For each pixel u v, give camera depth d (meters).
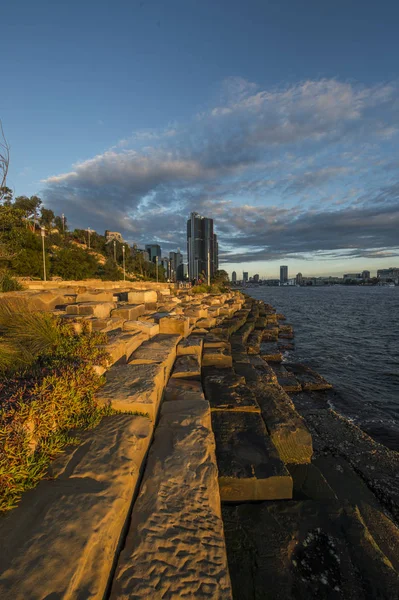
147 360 5.43
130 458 2.80
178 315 9.27
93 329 6.24
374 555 2.84
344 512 3.34
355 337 22.02
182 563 2.00
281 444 4.53
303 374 10.68
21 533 1.91
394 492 4.33
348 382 11.45
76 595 1.61
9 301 6.42
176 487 2.67
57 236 63.66
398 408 8.91
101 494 2.30
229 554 2.70
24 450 2.45
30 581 1.61
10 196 9.27
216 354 7.49
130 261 80.44
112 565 2.00
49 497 2.25
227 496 3.34
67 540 1.88
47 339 4.85
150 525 2.26
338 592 2.45
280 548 2.79
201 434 3.51
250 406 5.05
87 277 44.62
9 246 9.52
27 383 3.34
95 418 3.40
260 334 17.39
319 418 6.74
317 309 46.53
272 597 2.38
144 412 3.70
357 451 5.38
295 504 3.33
